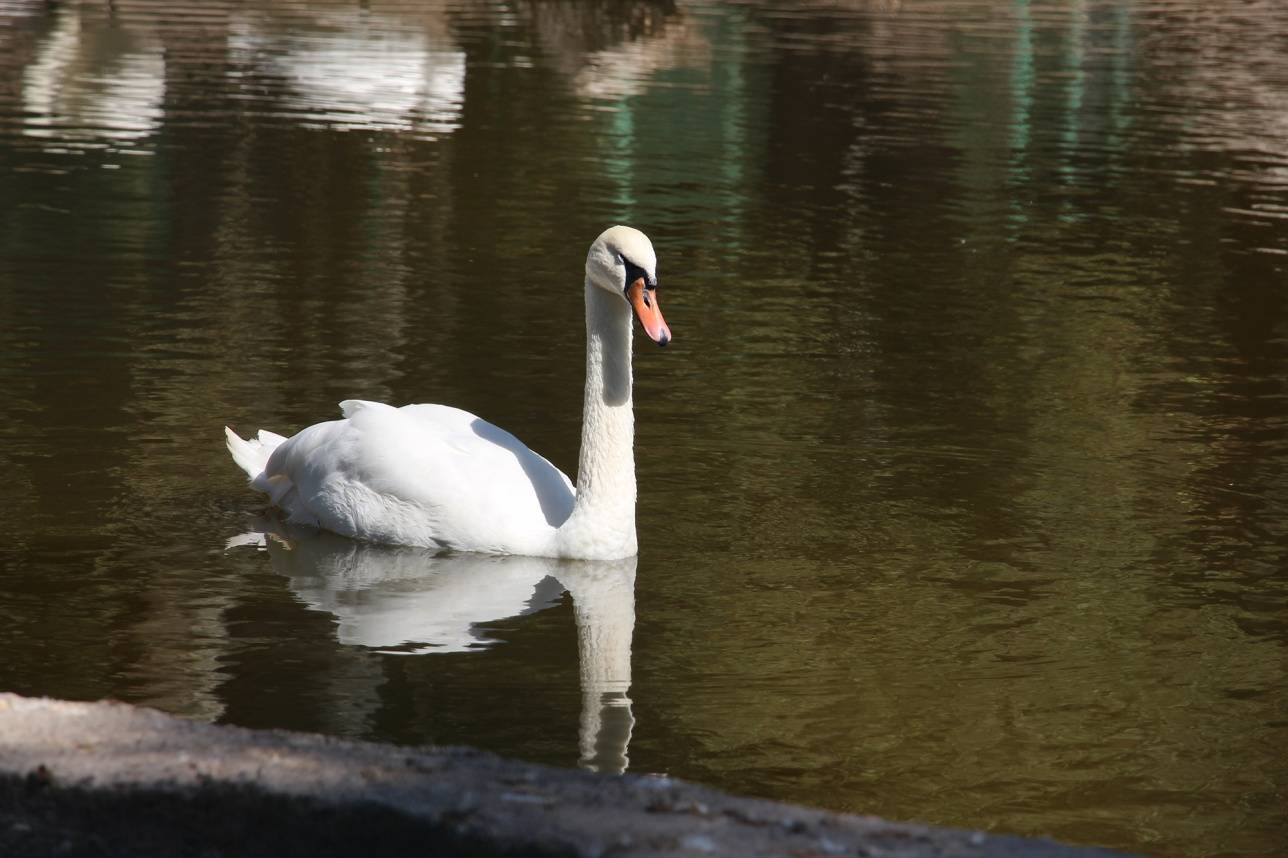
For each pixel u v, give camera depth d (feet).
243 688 29.14
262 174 79.20
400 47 118.32
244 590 34.32
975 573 36.06
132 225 68.28
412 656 30.91
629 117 98.58
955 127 99.96
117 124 89.15
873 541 37.99
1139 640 32.53
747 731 27.96
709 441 45.19
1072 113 106.11
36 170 77.51
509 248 67.31
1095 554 37.40
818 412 48.19
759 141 93.91
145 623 32.12
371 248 66.33
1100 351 56.44
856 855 19.27
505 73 111.75
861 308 61.11
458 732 27.48
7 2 127.34
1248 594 35.12
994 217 78.07
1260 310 63.21
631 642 31.91
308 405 46.73
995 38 137.80
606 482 36.88
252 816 20.20
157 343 52.11
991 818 25.13
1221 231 76.95
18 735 21.80
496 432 39.83
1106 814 25.41
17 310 55.21
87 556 35.65
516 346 53.72
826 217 76.59
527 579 35.70
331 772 21.03
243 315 55.88
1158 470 43.78
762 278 65.05
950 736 27.99
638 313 36.11
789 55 124.16
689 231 72.54
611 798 20.79
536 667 30.55
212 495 40.16
